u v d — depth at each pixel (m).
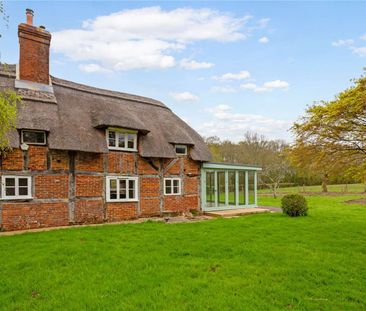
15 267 6.89
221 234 10.80
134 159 15.83
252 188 21.45
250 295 5.42
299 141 10.45
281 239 9.95
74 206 13.63
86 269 6.75
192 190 18.17
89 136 13.93
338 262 7.38
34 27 14.77
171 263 7.27
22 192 12.43
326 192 37.44
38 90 14.27
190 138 18.06
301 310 4.87
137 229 11.84
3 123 8.45
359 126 9.00
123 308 4.90
